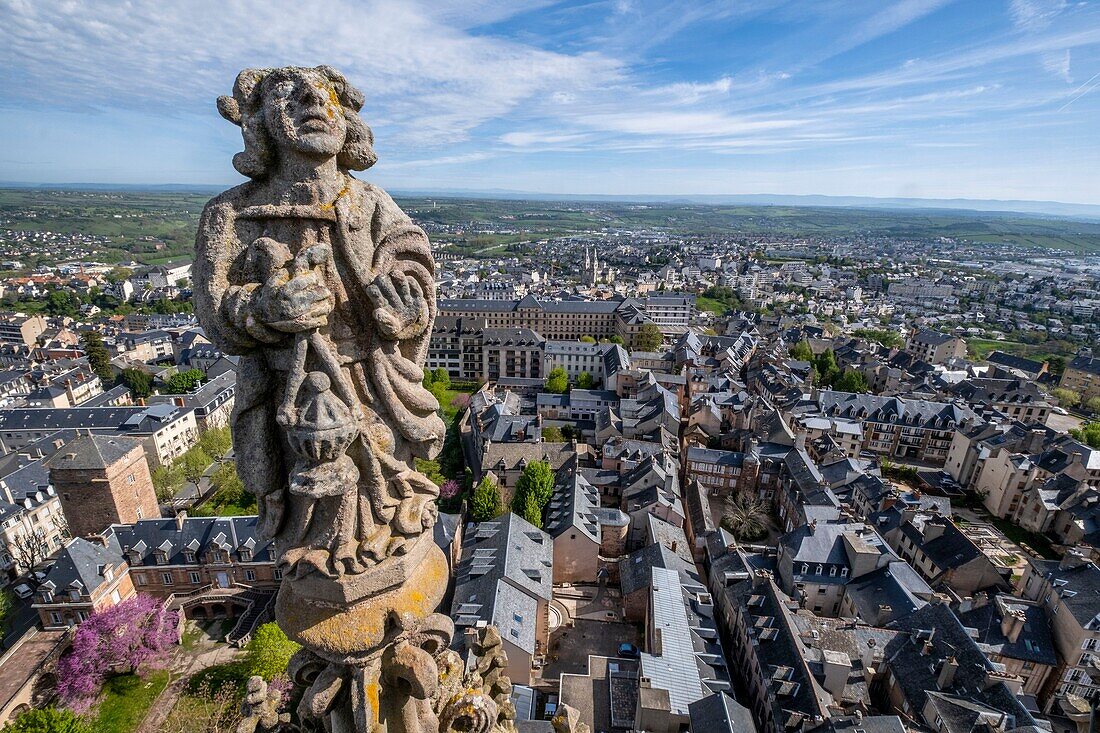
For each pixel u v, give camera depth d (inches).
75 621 2972.4
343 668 624.4
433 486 639.1
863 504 4136.3
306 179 550.9
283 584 625.3
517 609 2714.1
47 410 5329.7
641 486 4005.9
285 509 595.8
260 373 565.9
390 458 595.2
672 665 2385.6
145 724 2586.1
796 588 3142.2
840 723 2078.0
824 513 3698.3
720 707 2068.2
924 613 2647.6
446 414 6200.8
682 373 6732.3
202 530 3334.2
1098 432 5546.3
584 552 3420.3
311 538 588.7
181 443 5472.4
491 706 729.0
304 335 540.4
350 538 584.4
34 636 2925.7
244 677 2775.6
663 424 5064.0
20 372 7096.5
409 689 657.6
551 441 5044.3
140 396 6978.4
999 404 6294.3
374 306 576.4
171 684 2778.1
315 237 562.6
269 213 544.1
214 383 6264.8
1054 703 2677.2
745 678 2684.5
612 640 3061.0
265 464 577.6
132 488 3710.6
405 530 604.7
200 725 2556.6
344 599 582.6
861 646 2578.7
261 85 535.8
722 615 3097.9
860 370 7598.4
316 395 537.0
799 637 2573.8
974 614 2896.2
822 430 5265.8
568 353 7485.2
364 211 578.2
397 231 594.9
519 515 3703.3
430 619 642.2
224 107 537.0
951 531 3508.9
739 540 4042.8
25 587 3577.8
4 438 5157.5
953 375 7352.4
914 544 3649.1
